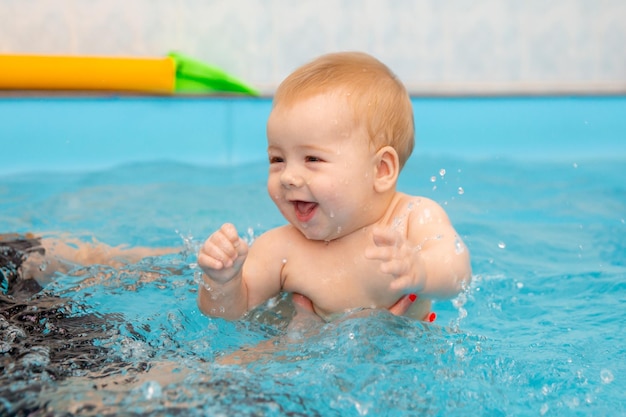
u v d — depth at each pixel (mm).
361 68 1628
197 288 1808
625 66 4629
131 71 3822
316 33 4492
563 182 3398
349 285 1585
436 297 1573
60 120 3723
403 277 1404
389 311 1580
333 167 1508
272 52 4457
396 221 1632
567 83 4602
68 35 4164
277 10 4438
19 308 1602
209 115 3998
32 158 3678
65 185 3271
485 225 2643
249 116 4059
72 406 1130
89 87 3775
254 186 3305
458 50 4598
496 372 1368
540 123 4324
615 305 1819
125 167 3727
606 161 3941
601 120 4352
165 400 1159
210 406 1146
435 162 3873
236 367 1322
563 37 4633
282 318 1620
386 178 1601
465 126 4270
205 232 2500
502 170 3688
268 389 1230
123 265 2002
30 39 4113
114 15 4223
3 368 1259
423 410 1222
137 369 1291
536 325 1686
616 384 1348
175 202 2969
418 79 4586
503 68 4625
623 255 2275
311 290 1604
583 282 2008
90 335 1451
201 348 1437
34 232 2402
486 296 1887
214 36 4383
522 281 2016
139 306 1687
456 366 1373
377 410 1210
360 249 1590
